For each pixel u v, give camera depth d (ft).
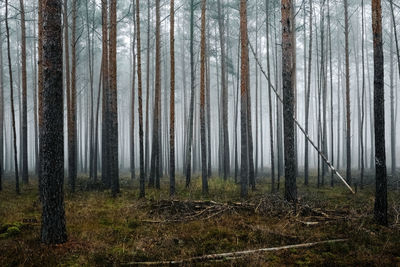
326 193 45.98
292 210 29.99
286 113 34.17
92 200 40.75
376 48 26.37
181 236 24.14
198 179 64.28
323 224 26.86
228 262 19.01
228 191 47.65
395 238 22.81
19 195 45.39
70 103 56.08
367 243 22.22
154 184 58.18
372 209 31.19
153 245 22.00
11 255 19.61
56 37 22.11
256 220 28.84
